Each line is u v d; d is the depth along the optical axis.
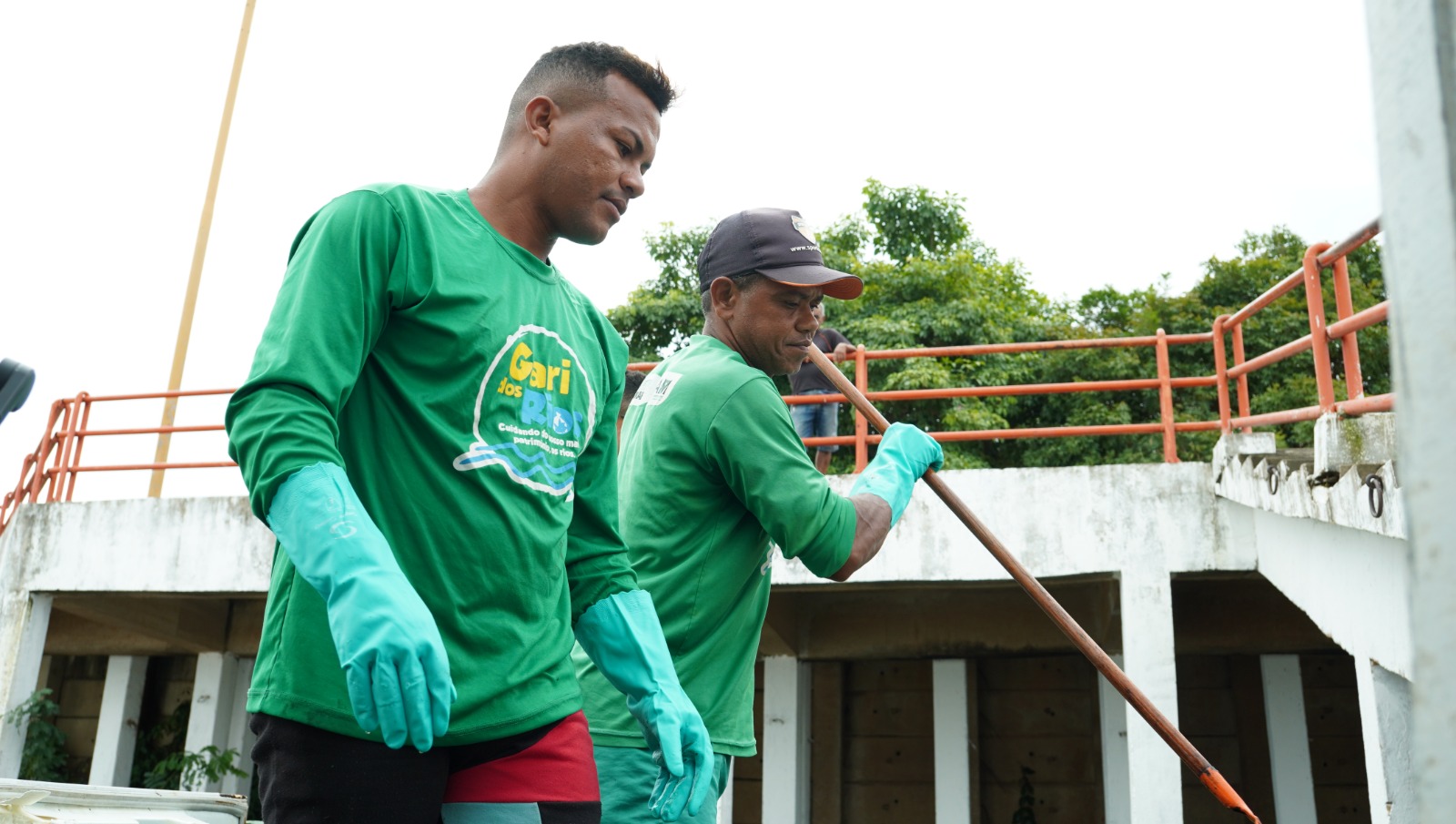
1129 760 6.23
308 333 1.66
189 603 9.80
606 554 2.14
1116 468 6.69
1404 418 0.61
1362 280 15.37
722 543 2.79
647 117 2.02
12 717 8.23
